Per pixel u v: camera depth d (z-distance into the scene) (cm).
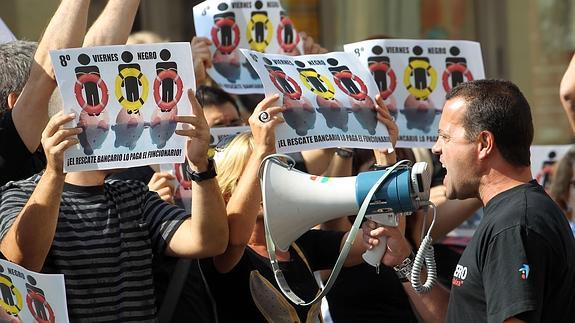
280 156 1127
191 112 1140
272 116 1196
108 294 1134
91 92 1110
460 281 1075
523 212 1043
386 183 1088
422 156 1616
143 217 1186
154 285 1193
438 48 1427
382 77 1415
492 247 1041
